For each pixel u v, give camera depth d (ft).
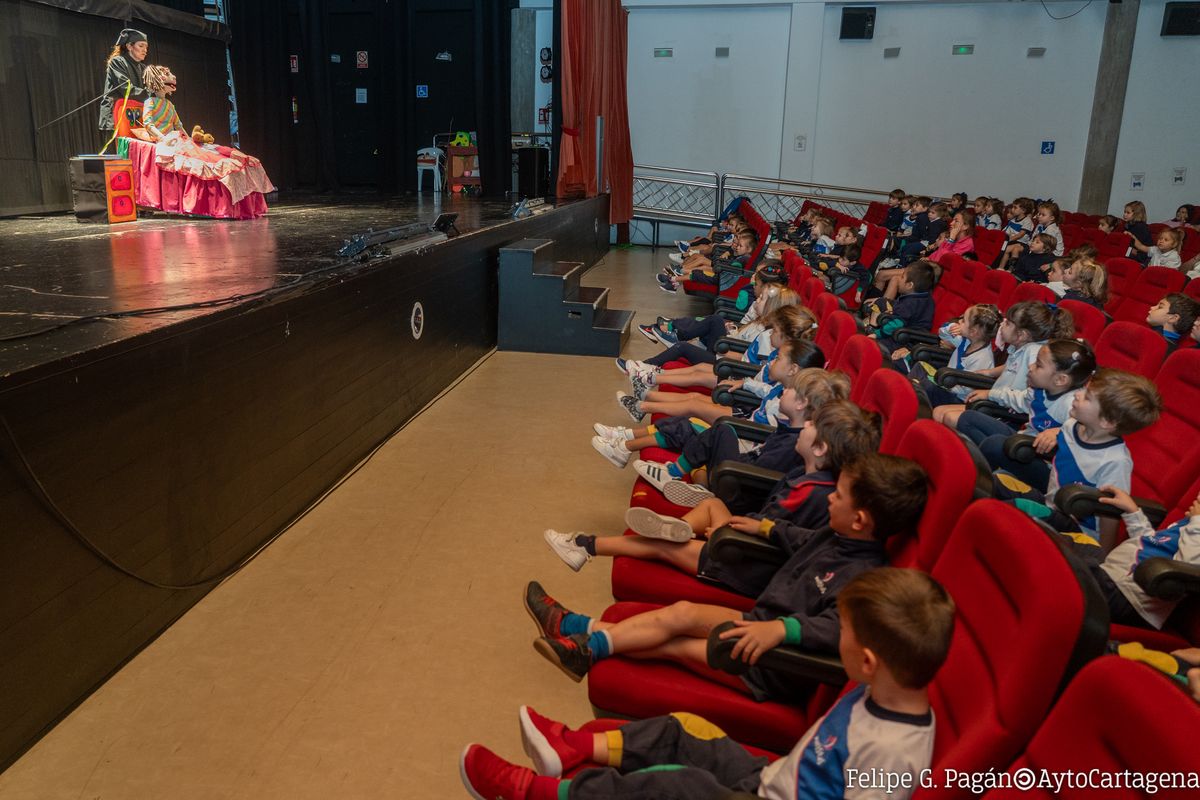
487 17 36.63
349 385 12.96
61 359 6.91
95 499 7.46
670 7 42.86
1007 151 41.96
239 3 34.04
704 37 43.09
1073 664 3.74
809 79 42.34
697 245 32.86
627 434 11.80
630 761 5.40
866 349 9.06
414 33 38.68
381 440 14.43
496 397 17.44
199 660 8.14
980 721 4.02
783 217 44.50
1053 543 4.11
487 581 9.86
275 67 36.06
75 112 24.08
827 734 4.56
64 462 7.05
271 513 10.72
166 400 8.40
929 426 5.96
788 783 4.62
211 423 9.24
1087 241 27.63
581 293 22.53
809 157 43.27
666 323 19.27
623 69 40.91
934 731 4.39
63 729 7.11
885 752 4.28
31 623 6.83
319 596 9.39
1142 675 3.14
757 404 11.78
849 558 6.05
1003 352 14.19
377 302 13.91
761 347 13.44
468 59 38.81
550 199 33.42
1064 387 10.18
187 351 8.70
